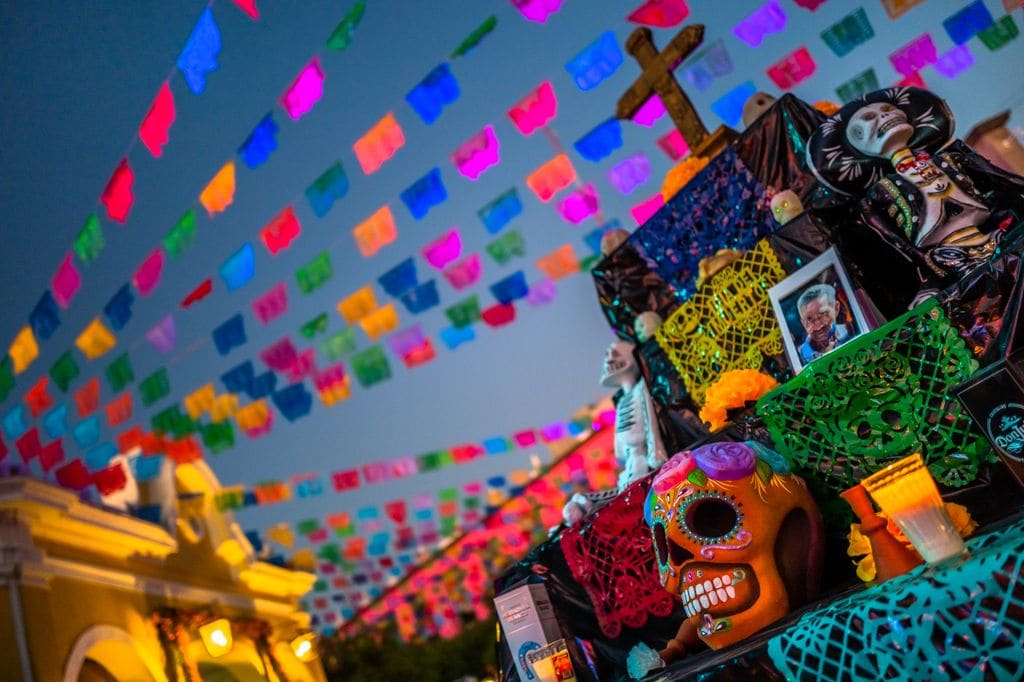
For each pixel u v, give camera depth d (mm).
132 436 6879
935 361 1970
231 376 5910
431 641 9828
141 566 7074
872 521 1684
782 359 2615
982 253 2371
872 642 1423
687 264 3246
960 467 1948
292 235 4645
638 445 3000
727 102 5207
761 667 1561
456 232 5273
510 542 9266
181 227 4543
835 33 4723
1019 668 1286
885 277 2592
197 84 3902
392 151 4320
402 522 8695
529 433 8031
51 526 6066
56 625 5754
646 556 2553
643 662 2363
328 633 10242
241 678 8055
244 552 8594
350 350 5676
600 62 4680
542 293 6105
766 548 1905
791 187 2947
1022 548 1314
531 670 2549
